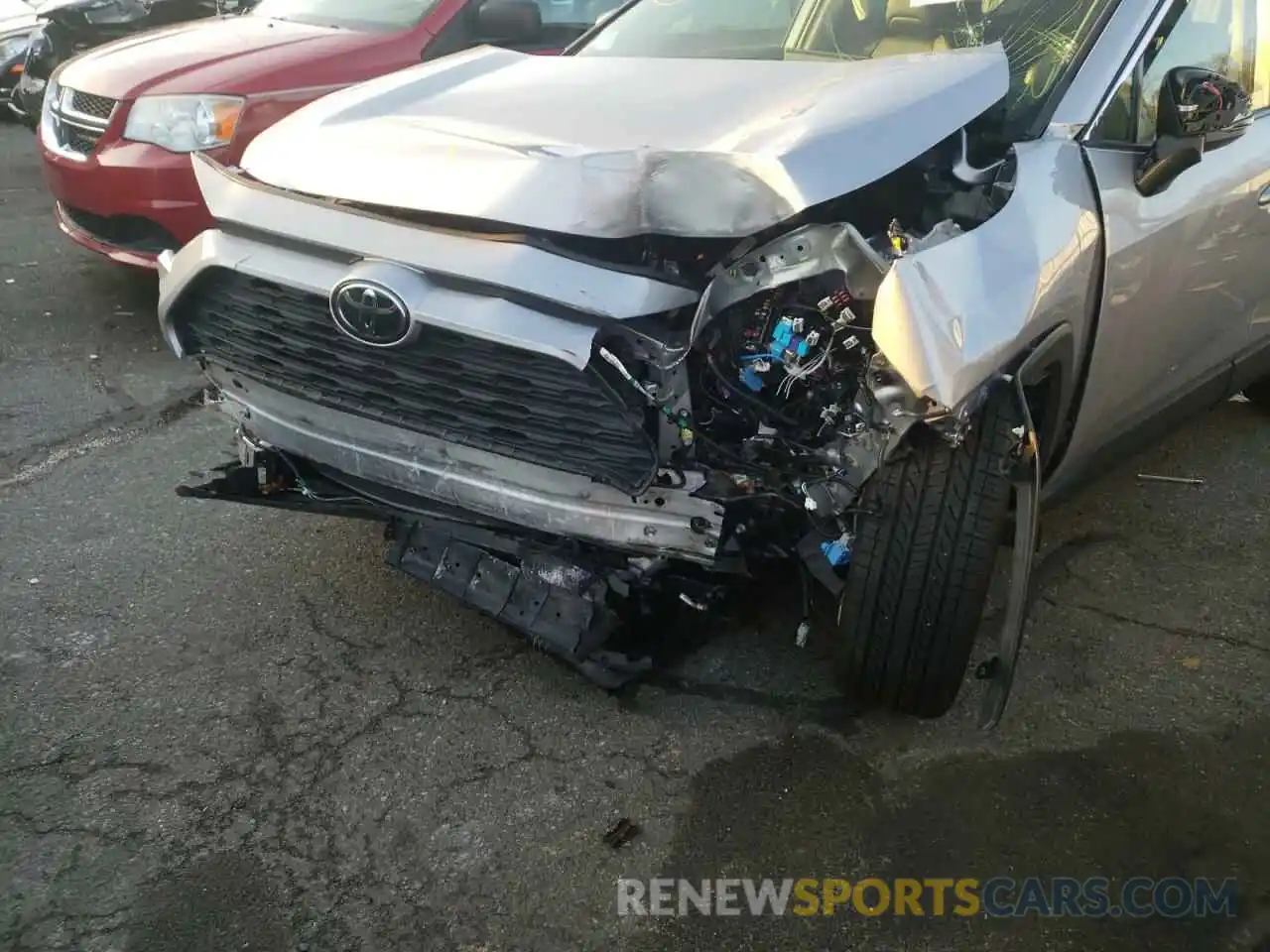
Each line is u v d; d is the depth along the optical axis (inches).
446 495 96.2
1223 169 116.5
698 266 88.6
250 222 95.6
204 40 203.9
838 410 86.4
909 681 94.7
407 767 98.6
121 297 225.1
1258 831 92.0
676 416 84.7
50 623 118.0
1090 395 106.6
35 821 92.3
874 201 93.4
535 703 106.6
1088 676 111.2
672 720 104.2
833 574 93.6
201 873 87.7
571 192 85.4
